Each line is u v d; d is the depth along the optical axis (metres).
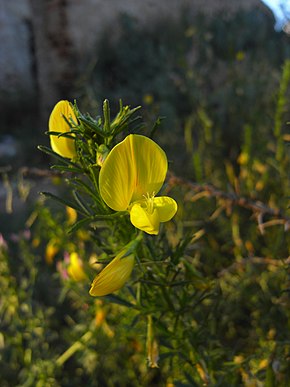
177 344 0.10
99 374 0.18
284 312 0.14
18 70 0.76
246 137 0.19
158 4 0.66
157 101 0.45
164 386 0.14
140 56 0.54
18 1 0.79
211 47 0.44
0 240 0.16
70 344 0.18
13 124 0.74
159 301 0.10
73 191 0.09
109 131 0.08
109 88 0.54
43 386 0.16
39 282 0.22
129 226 0.09
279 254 0.17
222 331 0.15
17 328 0.16
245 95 0.32
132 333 0.14
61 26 0.68
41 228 0.18
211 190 0.13
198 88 0.36
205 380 0.10
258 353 0.12
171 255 0.09
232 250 0.18
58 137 0.08
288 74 0.16
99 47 0.63
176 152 0.30
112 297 0.10
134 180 0.08
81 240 0.15
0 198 0.41
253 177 0.20
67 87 0.70
